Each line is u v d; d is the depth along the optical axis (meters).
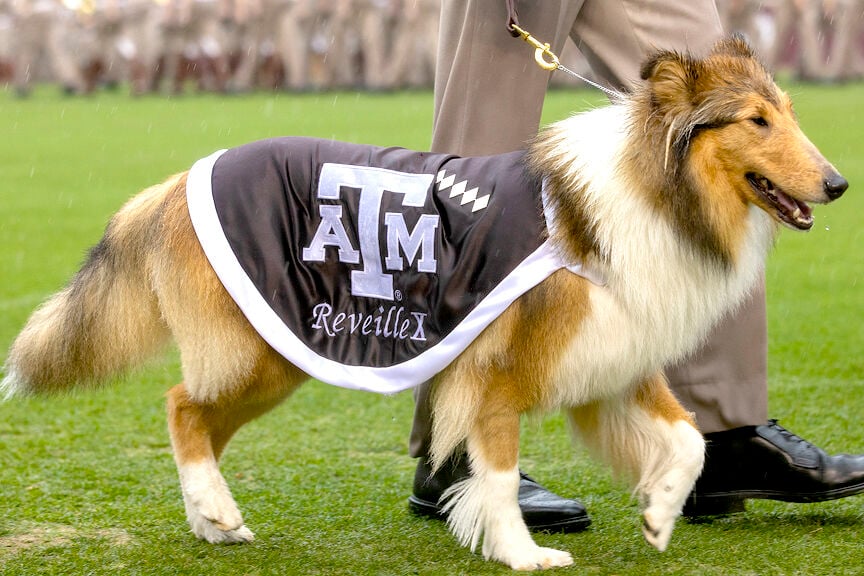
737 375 4.50
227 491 4.33
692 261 3.88
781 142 3.78
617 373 3.96
